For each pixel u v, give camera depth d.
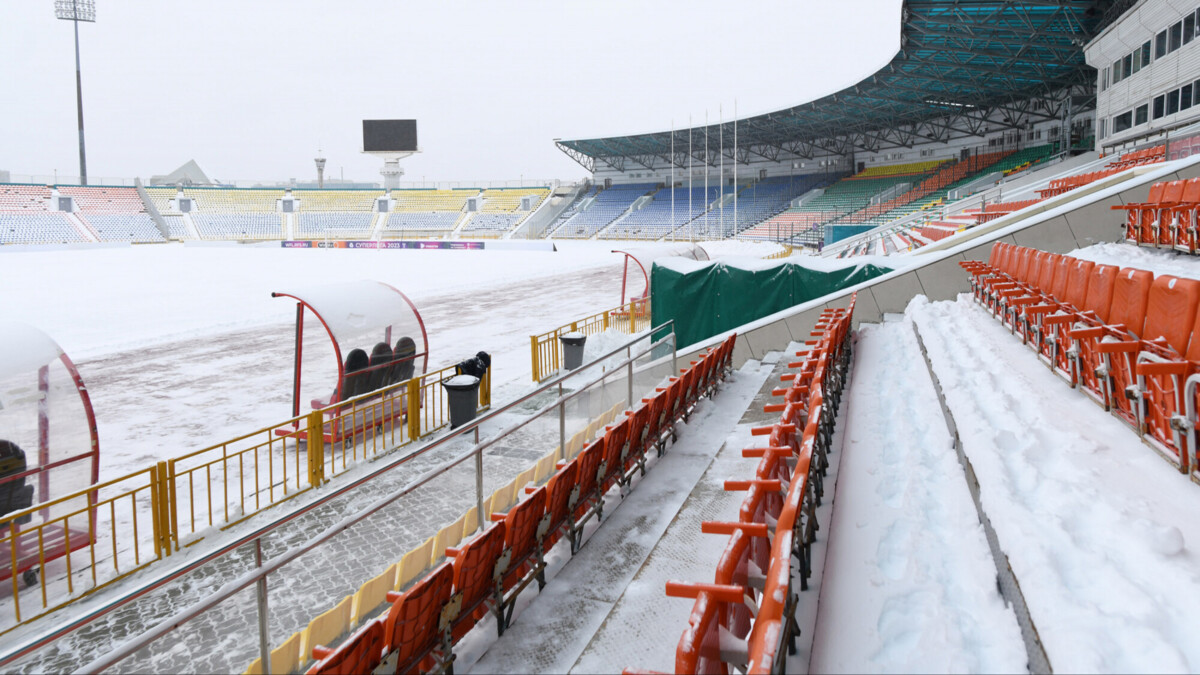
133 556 7.55
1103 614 2.41
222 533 7.93
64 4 91.94
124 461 11.02
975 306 10.11
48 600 6.57
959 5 31.98
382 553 6.84
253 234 97.00
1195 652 2.23
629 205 88.81
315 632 4.91
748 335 12.66
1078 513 3.21
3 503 6.81
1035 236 12.05
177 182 130.75
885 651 2.80
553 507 4.82
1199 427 3.53
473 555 3.89
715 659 2.43
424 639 3.61
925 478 4.52
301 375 11.70
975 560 3.38
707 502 5.45
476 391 11.92
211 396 15.07
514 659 3.84
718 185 84.88
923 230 32.97
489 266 50.88
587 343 18.08
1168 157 22.27
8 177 91.75
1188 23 24.66
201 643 5.47
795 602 3.00
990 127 57.78
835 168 75.38
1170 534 2.86
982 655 2.69
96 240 83.81
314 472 9.25
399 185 113.31
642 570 4.38
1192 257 8.67
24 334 7.35
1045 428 4.34
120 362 18.70
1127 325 5.05
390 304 12.32
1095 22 34.38
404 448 10.88
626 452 6.29
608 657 3.48
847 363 8.48
